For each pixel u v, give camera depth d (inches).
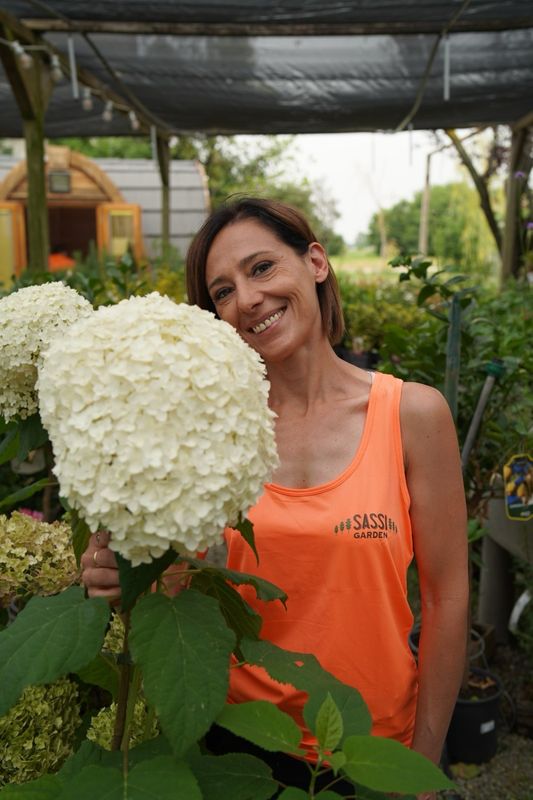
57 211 541.0
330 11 176.7
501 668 132.5
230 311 60.7
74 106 284.2
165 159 364.2
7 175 472.7
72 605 39.7
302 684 40.9
